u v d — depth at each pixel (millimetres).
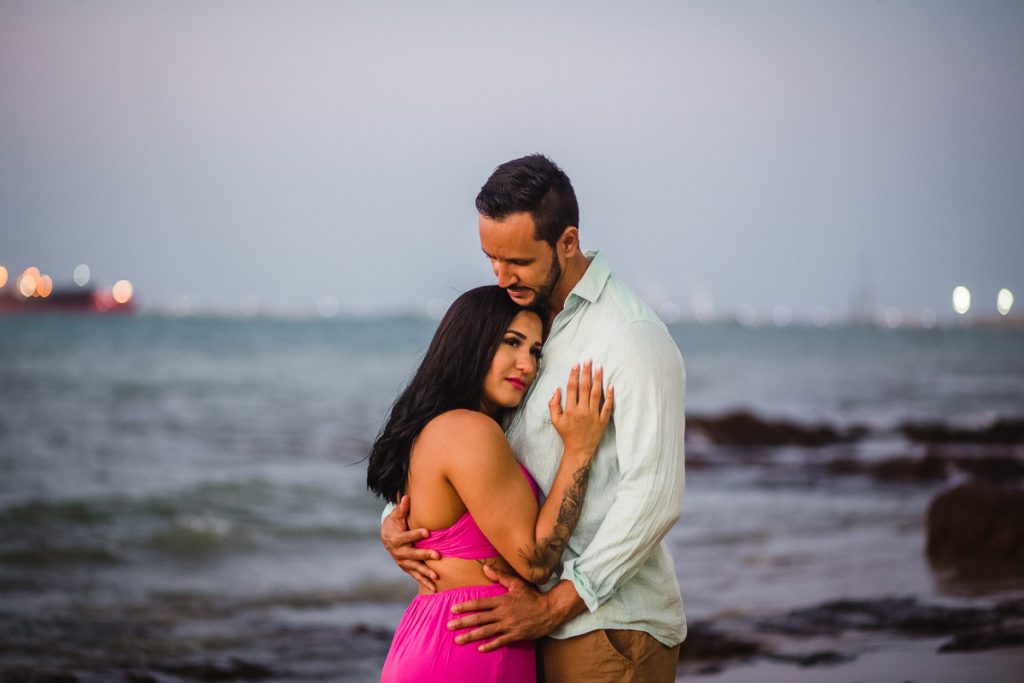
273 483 17578
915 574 10531
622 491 3412
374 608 9750
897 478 19047
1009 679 5973
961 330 143125
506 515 3414
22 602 10031
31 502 15266
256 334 95688
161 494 16359
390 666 3494
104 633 8812
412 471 3574
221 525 14172
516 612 3389
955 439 24938
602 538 3408
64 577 11328
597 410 3430
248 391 38844
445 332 3633
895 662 6566
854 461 20219
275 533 13891
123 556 12445
